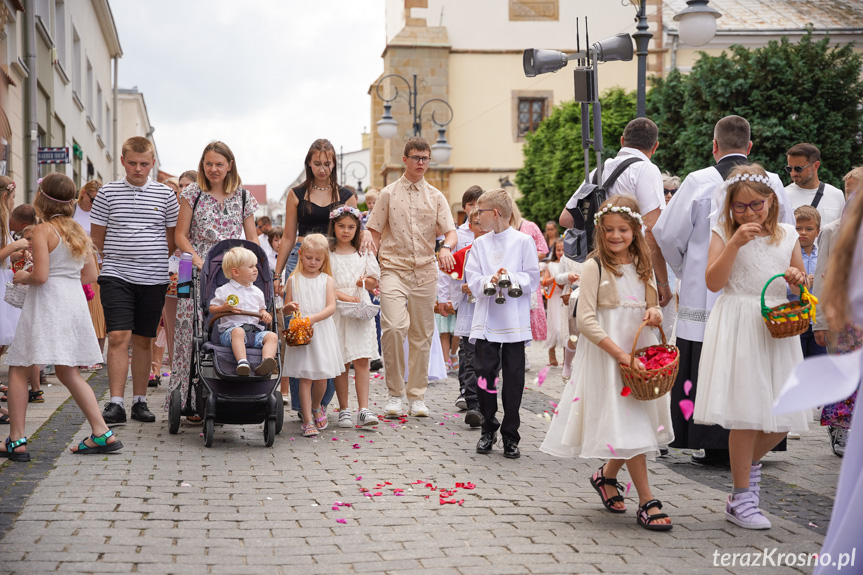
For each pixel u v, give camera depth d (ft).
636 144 22.79
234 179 24.61
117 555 12.88
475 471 19.27
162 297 24.54
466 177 116.16
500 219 21.63
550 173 95.96
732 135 20.13
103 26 97.14
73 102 72.38
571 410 15.72
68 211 19.90
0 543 13.24
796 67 76.69
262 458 20.17
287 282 23.81
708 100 79.36
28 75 50.72
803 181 26.16
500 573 12.52
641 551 13.69
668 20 114.62
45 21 58.65
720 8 119.03
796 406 7.66
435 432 24.02
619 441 14.78
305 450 21.22
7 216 25.49
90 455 19.72
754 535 14.65
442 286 31.40
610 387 15.11
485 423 21.30
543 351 50.60
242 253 22.16
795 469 19.92
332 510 15.79
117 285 23.77
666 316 22.06
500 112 116.06
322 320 23.18
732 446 15.35
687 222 19.89
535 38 115.96
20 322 19.24
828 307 8.16
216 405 21.15
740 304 15.35
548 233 49.01
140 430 23.06
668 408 15.75
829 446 22.76
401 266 25.93
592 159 91.81
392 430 24.17
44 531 13.91
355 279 24.23
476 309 21.42
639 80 36.01
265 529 14.53
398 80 113.91
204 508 15.65
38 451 19.95
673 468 20.07
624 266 15.88
